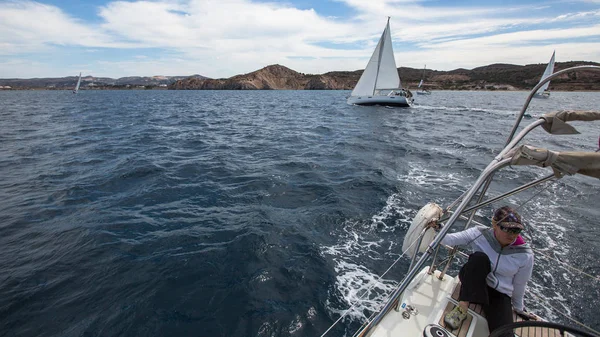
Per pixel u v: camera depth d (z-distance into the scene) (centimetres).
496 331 244
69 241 695
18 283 558
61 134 2102
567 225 768
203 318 482
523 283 292
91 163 1324
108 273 587
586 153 219
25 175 1157
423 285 351
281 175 1161
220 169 1238
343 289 545
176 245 679
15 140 1864
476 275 291
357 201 908
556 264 620
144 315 488
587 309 505
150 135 2088
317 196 952
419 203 895
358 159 1419
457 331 284
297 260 625
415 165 1311
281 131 2314
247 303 511
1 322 475
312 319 481
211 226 762
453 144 1778
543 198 928
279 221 788
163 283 558
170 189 1010
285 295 531
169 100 6806
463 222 779
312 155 1507
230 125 2666
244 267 602
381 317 289
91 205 888
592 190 984
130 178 1119
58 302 515
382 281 568
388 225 766
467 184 1057
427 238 329
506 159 248
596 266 611
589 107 4450
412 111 3812
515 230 274
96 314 490
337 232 735
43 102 5841
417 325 301
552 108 4522
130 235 721
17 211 846
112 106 4822
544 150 227
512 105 5178
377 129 2395
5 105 4953
